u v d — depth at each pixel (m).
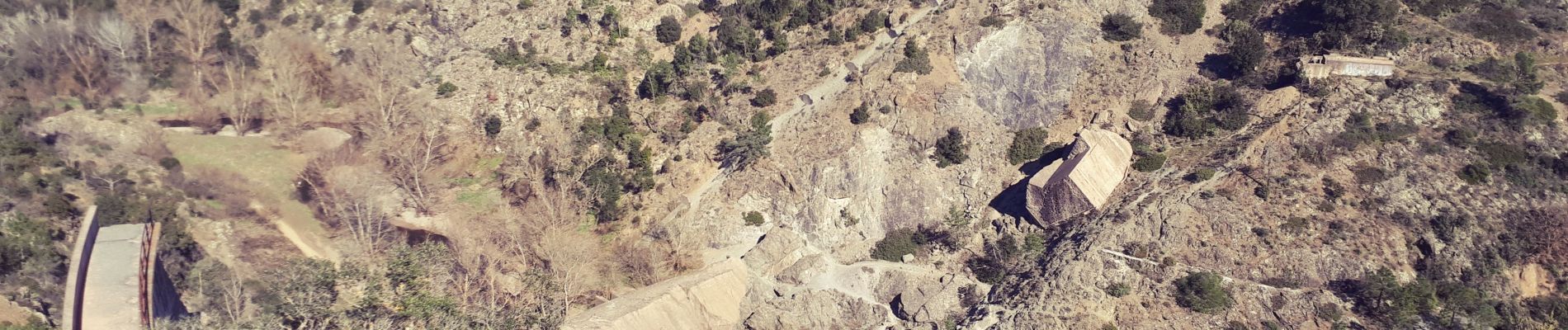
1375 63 122.31
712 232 118.69
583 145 129.75
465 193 126.00
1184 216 107.88
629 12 153.25
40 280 96.94
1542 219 101.81
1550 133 111.25
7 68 130.88
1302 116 117.69
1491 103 115.81
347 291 92.56
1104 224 109.25
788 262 117.06
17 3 142.50
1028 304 102.56
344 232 116.00
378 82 137.25
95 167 116.81
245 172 121.94
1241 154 115.00
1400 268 99.94
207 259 108.75
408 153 125.88
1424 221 103.44
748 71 143.00
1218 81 128.50
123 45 137.75
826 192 121.56
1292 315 98.00
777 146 126.81
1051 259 108.12
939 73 132.50
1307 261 101.62
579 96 138.25
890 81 131.00
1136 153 120.62
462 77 143.12
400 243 103.56
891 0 148.38
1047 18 136.75
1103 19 138.50
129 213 108.12
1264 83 125.69
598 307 103.44
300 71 139.62
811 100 133.12
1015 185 122.19
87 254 89.94
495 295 104.88
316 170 122.69
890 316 111.56
